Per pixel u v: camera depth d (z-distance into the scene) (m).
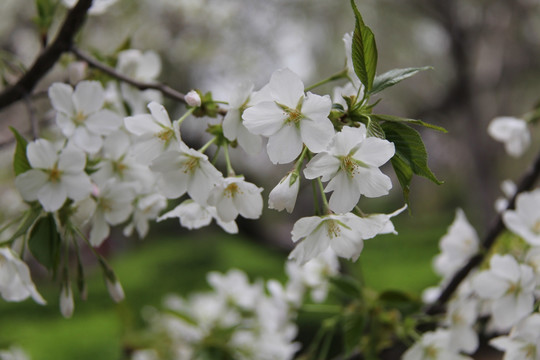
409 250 4.32
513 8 3.63
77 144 0.59
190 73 2.11
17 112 1.49
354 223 0.54
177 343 0.97
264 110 0.53
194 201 0.57
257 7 2.35
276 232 2.55
